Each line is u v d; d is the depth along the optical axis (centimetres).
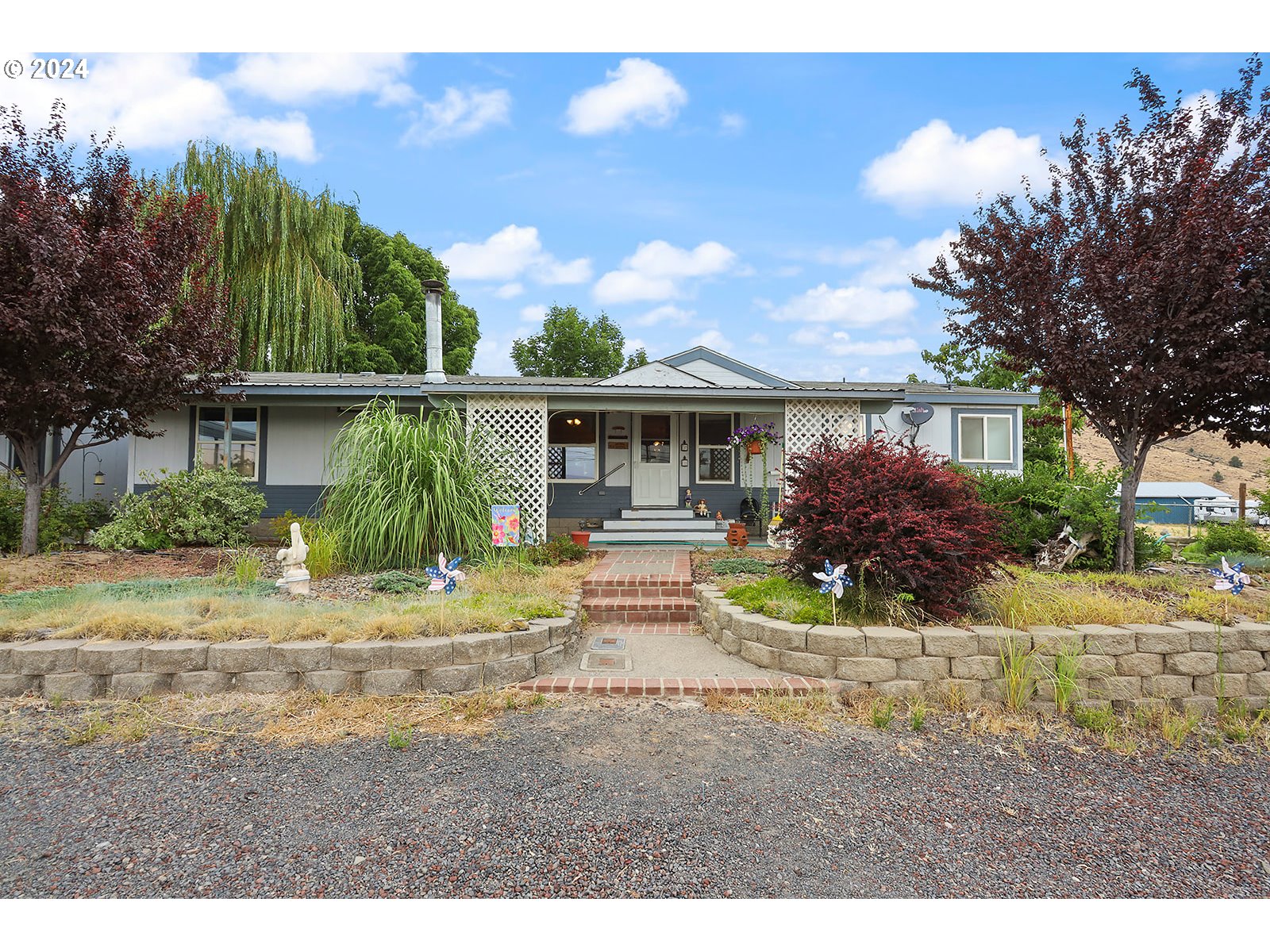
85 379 777
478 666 447
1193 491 2252
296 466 1213
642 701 435
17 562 734
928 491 535
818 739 384
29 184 711
